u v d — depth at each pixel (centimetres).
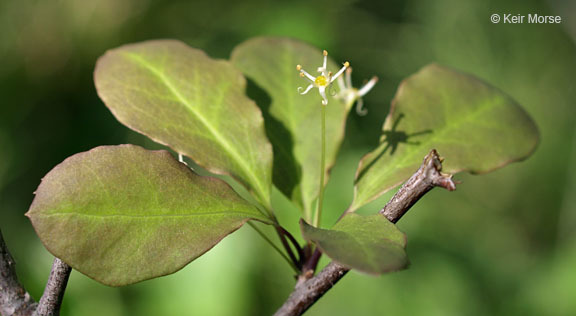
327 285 18
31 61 45
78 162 18
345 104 22
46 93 45
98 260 17
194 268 35
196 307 34
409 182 18
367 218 18
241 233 36
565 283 40
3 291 18
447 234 44
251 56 22
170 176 18
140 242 18
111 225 18
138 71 20
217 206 18
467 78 22
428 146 21
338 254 17
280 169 21
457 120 21
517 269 45
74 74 46
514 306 42
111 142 43
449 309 39
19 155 43
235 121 20
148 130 20
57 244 17
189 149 20
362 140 45
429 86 21
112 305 33
